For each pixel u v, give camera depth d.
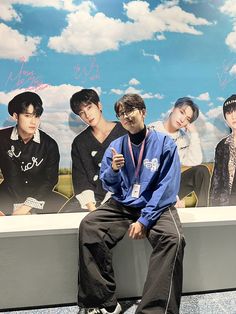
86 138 2.24
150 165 1.83
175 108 2.30
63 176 2.25
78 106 2.19
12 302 1.85
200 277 1.98
